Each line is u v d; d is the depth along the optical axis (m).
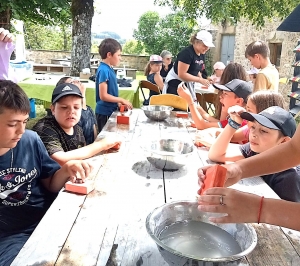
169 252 0.78
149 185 1.39
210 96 4.23
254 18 7.89
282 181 1.57
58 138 1.82
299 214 0.84
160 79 5.30
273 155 1.24
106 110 3.25
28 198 1.48
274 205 0.86
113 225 1.06
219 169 1.05
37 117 5.93
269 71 3.12
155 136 2.21
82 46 6.21
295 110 5.02
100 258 0.90
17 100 1.29
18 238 1.38
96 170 1.53
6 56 2.39
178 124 2.61
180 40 15.21
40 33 17.12
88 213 1.13
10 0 7.10
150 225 0.89
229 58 12.84
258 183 1.50
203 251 0.88
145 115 2.80
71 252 0.92
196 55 3.80
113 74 3.32
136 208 1.18
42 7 7.88
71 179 1.35
